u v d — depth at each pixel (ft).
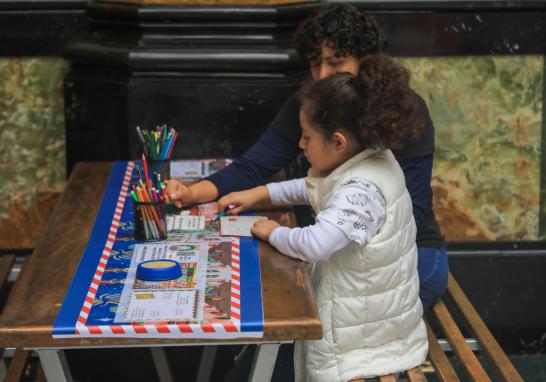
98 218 7.82
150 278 6.30
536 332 11.84
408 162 7.73
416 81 11.05
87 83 10.29
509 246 11.63
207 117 10.16
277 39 10.08
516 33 10.95
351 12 8.01
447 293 9.36
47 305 5.87
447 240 11.60
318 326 5.63
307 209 10.59
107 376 11.29
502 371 7.53
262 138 8.71
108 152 10.40
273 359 5.86
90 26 10.53
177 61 9.90
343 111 6.47
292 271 6.51
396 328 6.86
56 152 11.11
